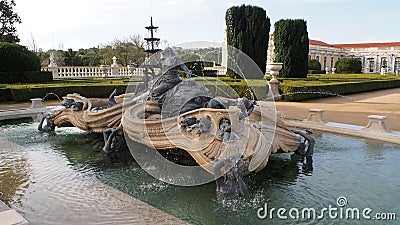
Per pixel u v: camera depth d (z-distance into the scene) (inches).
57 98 639.8
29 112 470.3
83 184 182.1
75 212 144.3
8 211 110.3
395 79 1092.5
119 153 257.1
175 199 171.3
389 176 204.4
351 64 1828.2
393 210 157.6
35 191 173.3
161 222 132.3
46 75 824.9
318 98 674.2
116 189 174.9
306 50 905.5
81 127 294.0
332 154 253.6
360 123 374.6
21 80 784.3
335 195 176.1
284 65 904.3
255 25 779.4
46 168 219.9
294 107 526.6
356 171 214.5
